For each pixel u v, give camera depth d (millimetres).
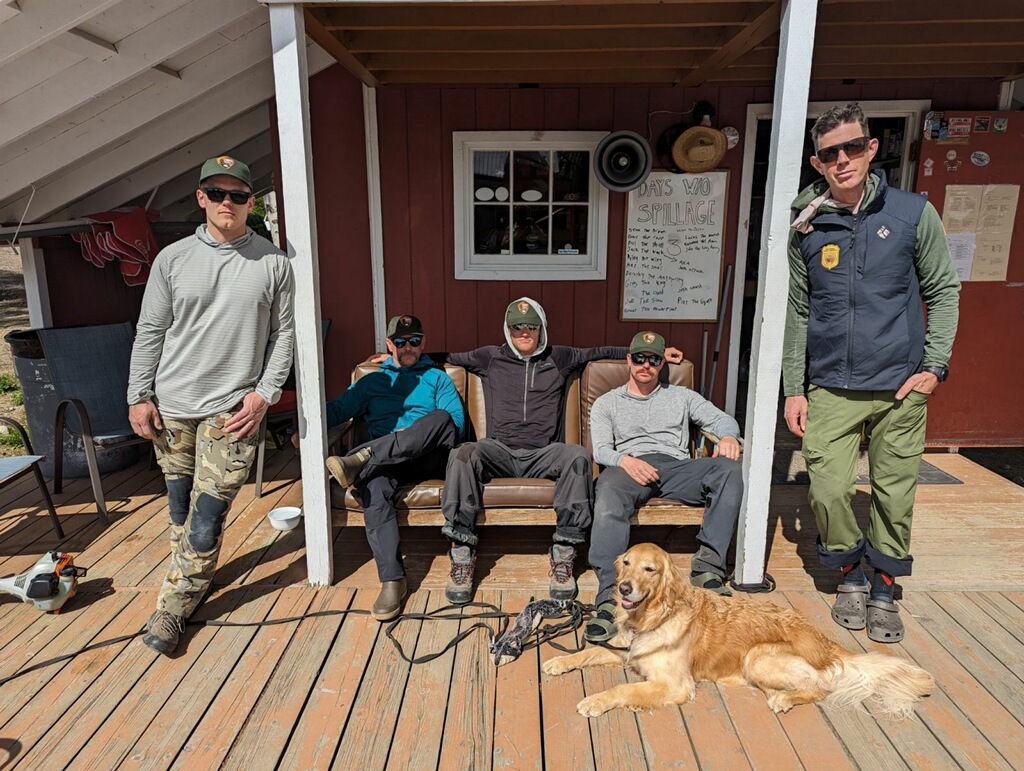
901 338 2430
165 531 3480
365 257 4562
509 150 4430
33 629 2654
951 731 2109
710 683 2328
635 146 4141
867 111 4363
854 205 2420
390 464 2832
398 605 2721
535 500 2889
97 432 3801
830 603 2834
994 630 2623
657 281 4555
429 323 4652
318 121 4344
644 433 3191
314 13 2949
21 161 3621
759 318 2744
